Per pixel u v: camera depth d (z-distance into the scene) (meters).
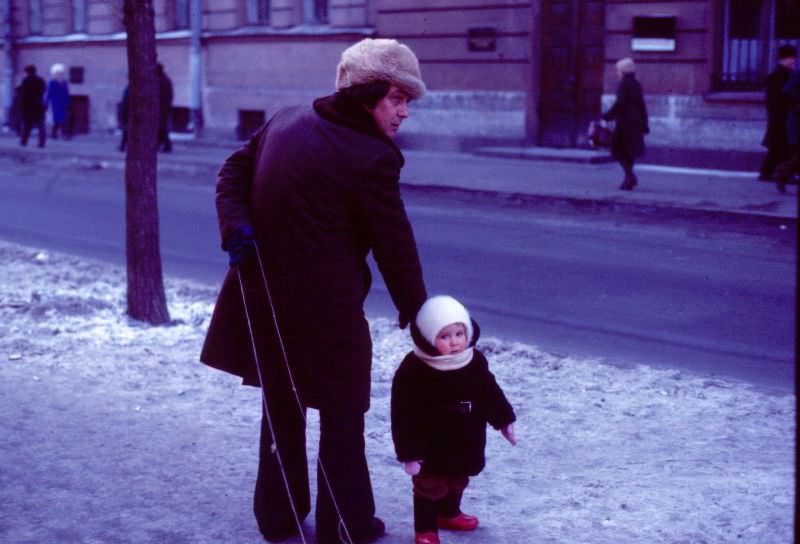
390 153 3.80
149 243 8.02
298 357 3.88
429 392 3.86
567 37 19.97
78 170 22.20
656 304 9.23
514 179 16.97
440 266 11.00
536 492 4.66
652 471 4.91
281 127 3.94
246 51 25.05
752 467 4.92
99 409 5.86
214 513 4.43
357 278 3.86
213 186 18.80
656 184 16.17
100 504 4.50
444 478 4.00
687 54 17.94
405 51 3.82
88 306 8.50
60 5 30.97
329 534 3.94
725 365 7.27
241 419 5.73
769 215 12.94
